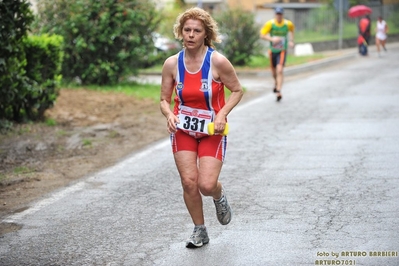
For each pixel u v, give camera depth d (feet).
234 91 39.73
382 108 94.58
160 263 38.34
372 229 42.60
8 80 78.64
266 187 54.54
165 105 40.34
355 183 54.39
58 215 49.01
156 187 56.34
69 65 124.36
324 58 198.29
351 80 137.59
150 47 128.16
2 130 80.33
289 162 63.31
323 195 51.31
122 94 114.93
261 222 45.27
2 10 76.74
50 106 88.48
